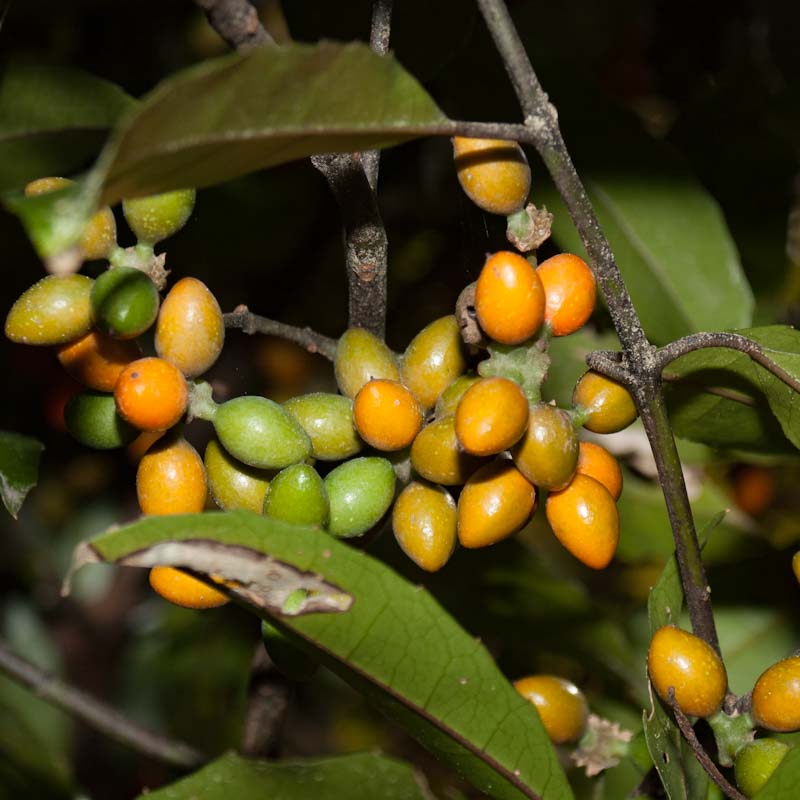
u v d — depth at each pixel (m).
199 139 0.34
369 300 0.40
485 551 0.49
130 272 0.37
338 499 0.38
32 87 0.42
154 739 0.46
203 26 0.65
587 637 0.48
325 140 0.35
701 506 0.50
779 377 0.38
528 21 0.65
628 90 0.65
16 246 0.50
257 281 0.58
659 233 0.48
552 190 0.46
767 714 0.37
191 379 0.38
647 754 0.41
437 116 0.35
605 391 0.38
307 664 0.38
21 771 0.48
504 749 0.37
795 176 0.52
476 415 0.36
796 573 0.39
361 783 0.38
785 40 0.56
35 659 0.69
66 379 0.56
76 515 0.73
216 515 0.35
